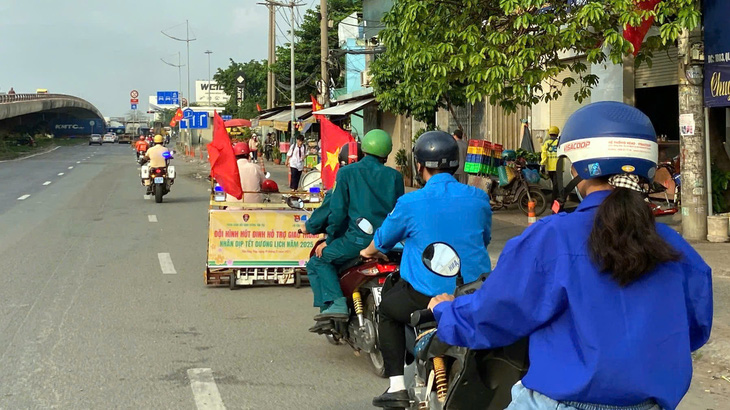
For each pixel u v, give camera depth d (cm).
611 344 215
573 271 222
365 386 547
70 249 1181
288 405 505
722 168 1212
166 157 1994
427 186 427
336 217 556
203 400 512
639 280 220
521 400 231
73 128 11838
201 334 688
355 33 3741
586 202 235
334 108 2527
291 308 797
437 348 347
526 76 962
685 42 1039
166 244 1246
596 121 237
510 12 918
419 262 414
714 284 809
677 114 1432
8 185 2588
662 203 1367
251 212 888
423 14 1029
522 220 1420
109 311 772
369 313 552
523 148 1783
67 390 529
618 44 915
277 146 4247
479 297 239
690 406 509
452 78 1071
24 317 740
